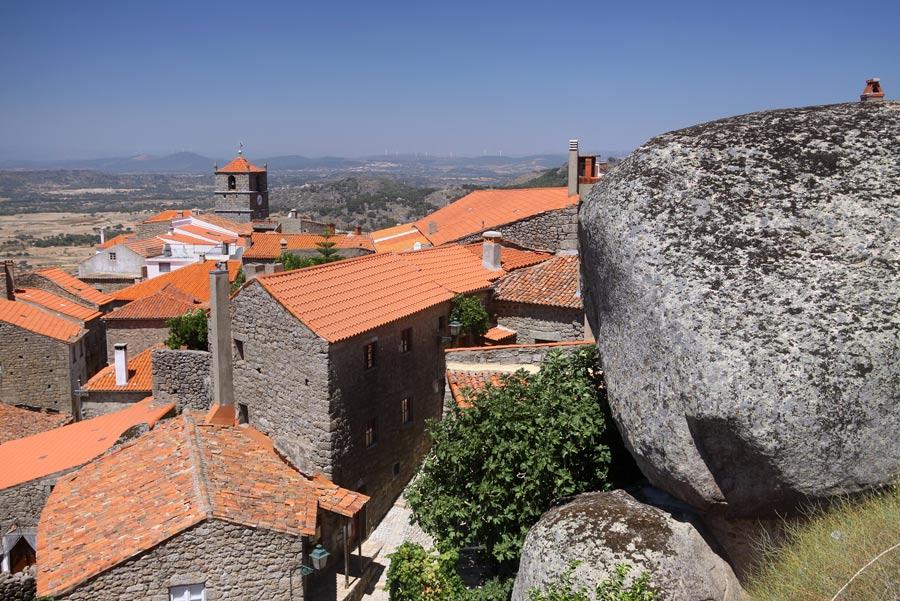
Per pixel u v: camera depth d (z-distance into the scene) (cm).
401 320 2286
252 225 8600
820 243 816
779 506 838
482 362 1830
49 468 2269
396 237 4588
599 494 1041
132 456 1800
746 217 849
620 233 905
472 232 3469
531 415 1195
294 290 2155
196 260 6962
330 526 1836
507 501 1174
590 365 1285
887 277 785
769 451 765
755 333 785
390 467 2300
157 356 2827
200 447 1744
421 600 1221
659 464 862
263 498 1619
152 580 1462
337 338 1988
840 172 849
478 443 1208
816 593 753
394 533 2142
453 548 1253
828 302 783
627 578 847
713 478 826
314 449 2020
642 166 938
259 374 2198
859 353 759
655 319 845
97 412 3444
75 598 1416
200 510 1499
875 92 1780
